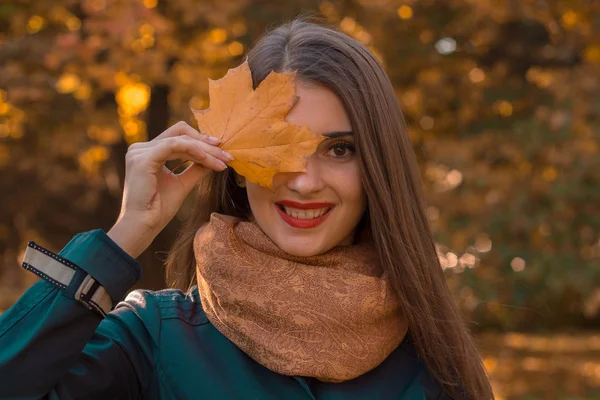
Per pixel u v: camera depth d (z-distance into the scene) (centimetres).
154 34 622
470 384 200
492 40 825
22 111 697
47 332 157
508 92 812
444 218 741
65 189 959
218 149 172
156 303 186
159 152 169
